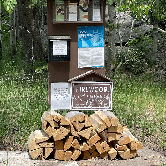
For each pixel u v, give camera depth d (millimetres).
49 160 5453
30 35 12078
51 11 5797
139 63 12680
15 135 6391
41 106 7516
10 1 7062
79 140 5566
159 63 13062
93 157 5586
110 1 6324
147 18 14094
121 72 12523
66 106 5957
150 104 8602
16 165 5148
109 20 11359
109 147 5531
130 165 5297
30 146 5441
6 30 16562
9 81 9945
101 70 6039
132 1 8430
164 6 12734
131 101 8531
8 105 7777
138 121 7309
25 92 8875
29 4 11148
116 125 5426
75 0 5770
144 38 13641
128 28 14328
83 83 5887
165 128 7020
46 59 12203
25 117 7055
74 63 5969
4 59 13898
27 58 12211
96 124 5516
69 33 5879
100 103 5969
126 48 13695
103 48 5984
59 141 5438
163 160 5555
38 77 10578
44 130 5434
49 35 5863
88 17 5855
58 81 5988
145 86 10523
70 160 5461
